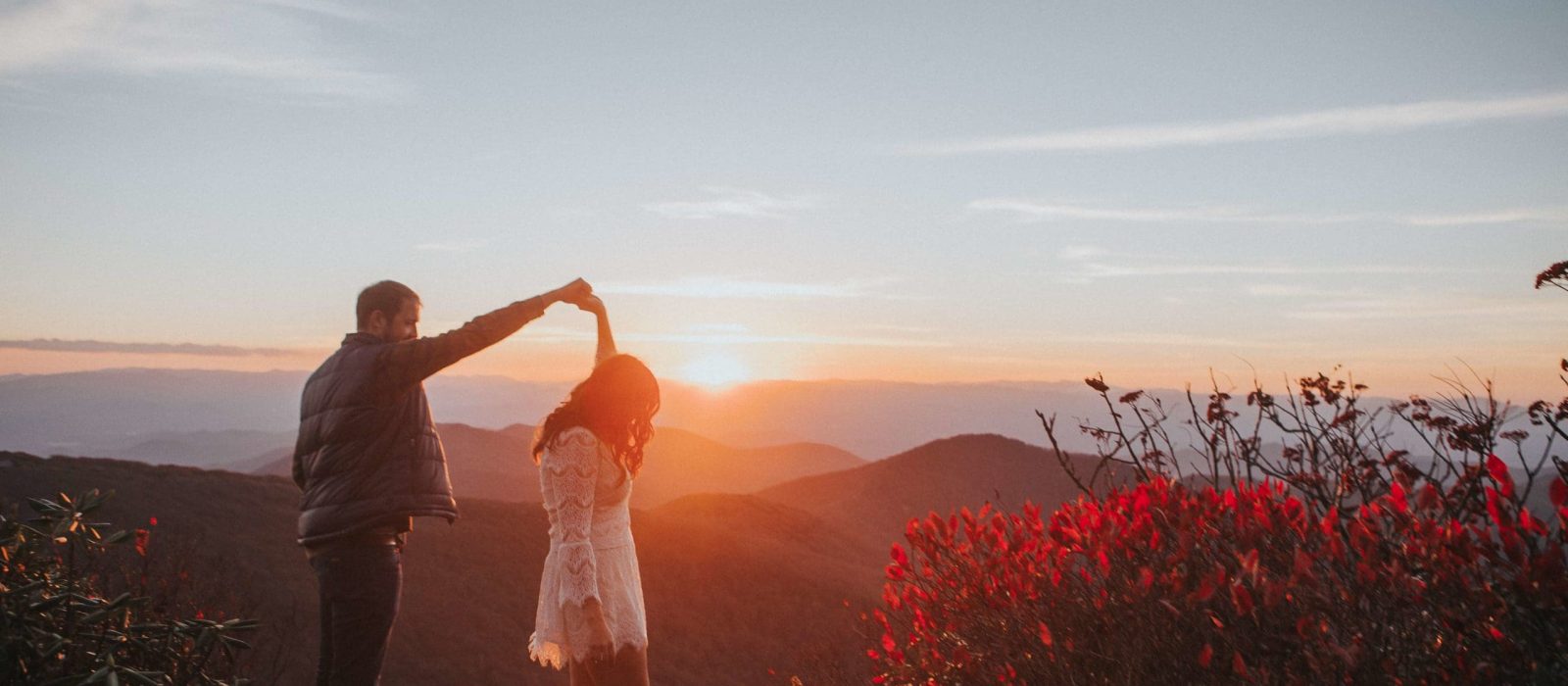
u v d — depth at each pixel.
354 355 3.65
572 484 3.33
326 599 3.70
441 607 32.53
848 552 61.41
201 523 33.00
